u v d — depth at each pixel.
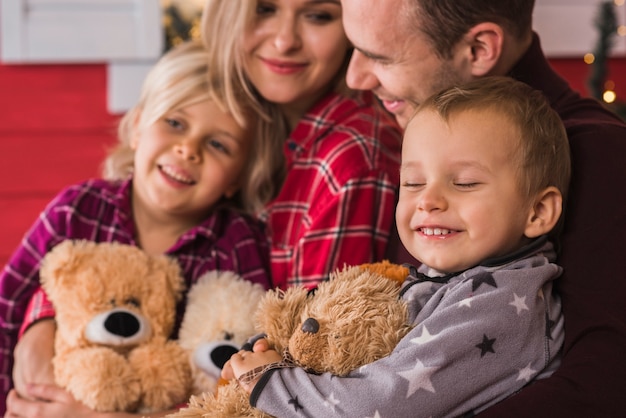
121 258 1.56
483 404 1.03
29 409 1.47
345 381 1.03
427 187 1.10
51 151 3.02
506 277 1.05
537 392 0.99
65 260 1.53
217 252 1.68
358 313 1.08
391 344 1.07
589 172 1.13
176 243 1.67
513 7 1.25
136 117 1.75
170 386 1.46
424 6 1.23
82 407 1.45
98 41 2.94
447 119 1.10
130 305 1.53
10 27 2.89
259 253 1.67
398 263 1.46
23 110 2.99
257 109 1.69
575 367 1.01
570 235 1.12
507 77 1.20
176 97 1.63
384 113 1.69
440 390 1.01
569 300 1.07
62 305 1.52
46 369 1.52
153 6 2.94
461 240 1.09
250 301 1.52
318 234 1.54
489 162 1.08
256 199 1.77
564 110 1.29
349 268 1.19
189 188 1.64
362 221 1.54
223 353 1.46
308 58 1.63
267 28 1.62
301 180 1.65
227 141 1.65
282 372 1.07
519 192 1.09
